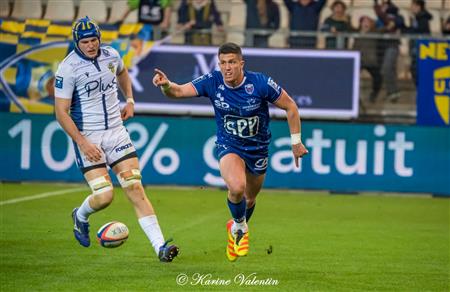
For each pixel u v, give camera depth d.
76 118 25.95
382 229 37.16
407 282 25.16
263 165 26.97
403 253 30.70
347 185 50.44
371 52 51.28
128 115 27.61
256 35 51.88
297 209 43.66
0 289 22.86
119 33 50.62
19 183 50.56
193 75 50.28
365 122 51.56
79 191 47.69
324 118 50.72
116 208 41.97
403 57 51.62
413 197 50.78
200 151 50.62
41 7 53.75
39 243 30.73
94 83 25.64
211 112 50.47
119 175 25.91
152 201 45.06
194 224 37.03
